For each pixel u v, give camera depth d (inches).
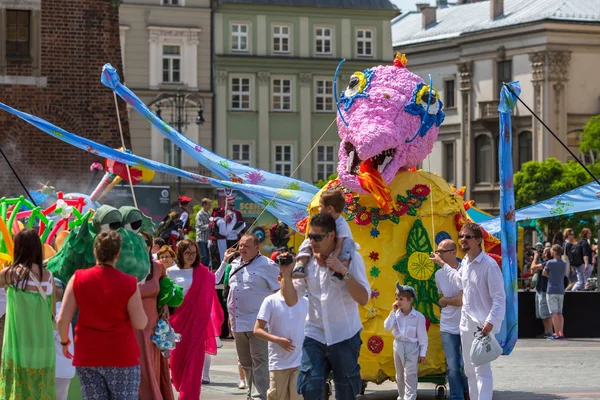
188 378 508.1
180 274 514.3
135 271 433.4
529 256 1619.1
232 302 535.2
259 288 530.9
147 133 2669.8
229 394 584.1
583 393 582.2
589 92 2913.4
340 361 385.1
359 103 542.6
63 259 447.2
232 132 2810.0
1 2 1337.4
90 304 382.0
